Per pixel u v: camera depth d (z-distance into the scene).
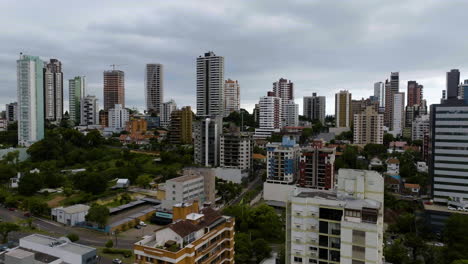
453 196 161.62
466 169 159.25
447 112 161.75
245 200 188.50
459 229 124.75
